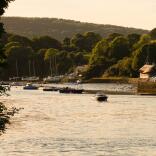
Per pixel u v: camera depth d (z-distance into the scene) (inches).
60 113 7003.0
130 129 5221.5
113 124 5679.1
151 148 4047.7
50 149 3951.8
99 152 3855.8
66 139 4453.7
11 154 3737.7
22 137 4503.0
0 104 2374.5
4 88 2383.1
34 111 7185.0
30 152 3823.8
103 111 7426.2
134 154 3796.8
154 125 5600.4
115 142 4320.9
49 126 5369.1
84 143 4249.5
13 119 5910.4
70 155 3737.7
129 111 7426.2
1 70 2352.4
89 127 5359.3
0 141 4254.4
